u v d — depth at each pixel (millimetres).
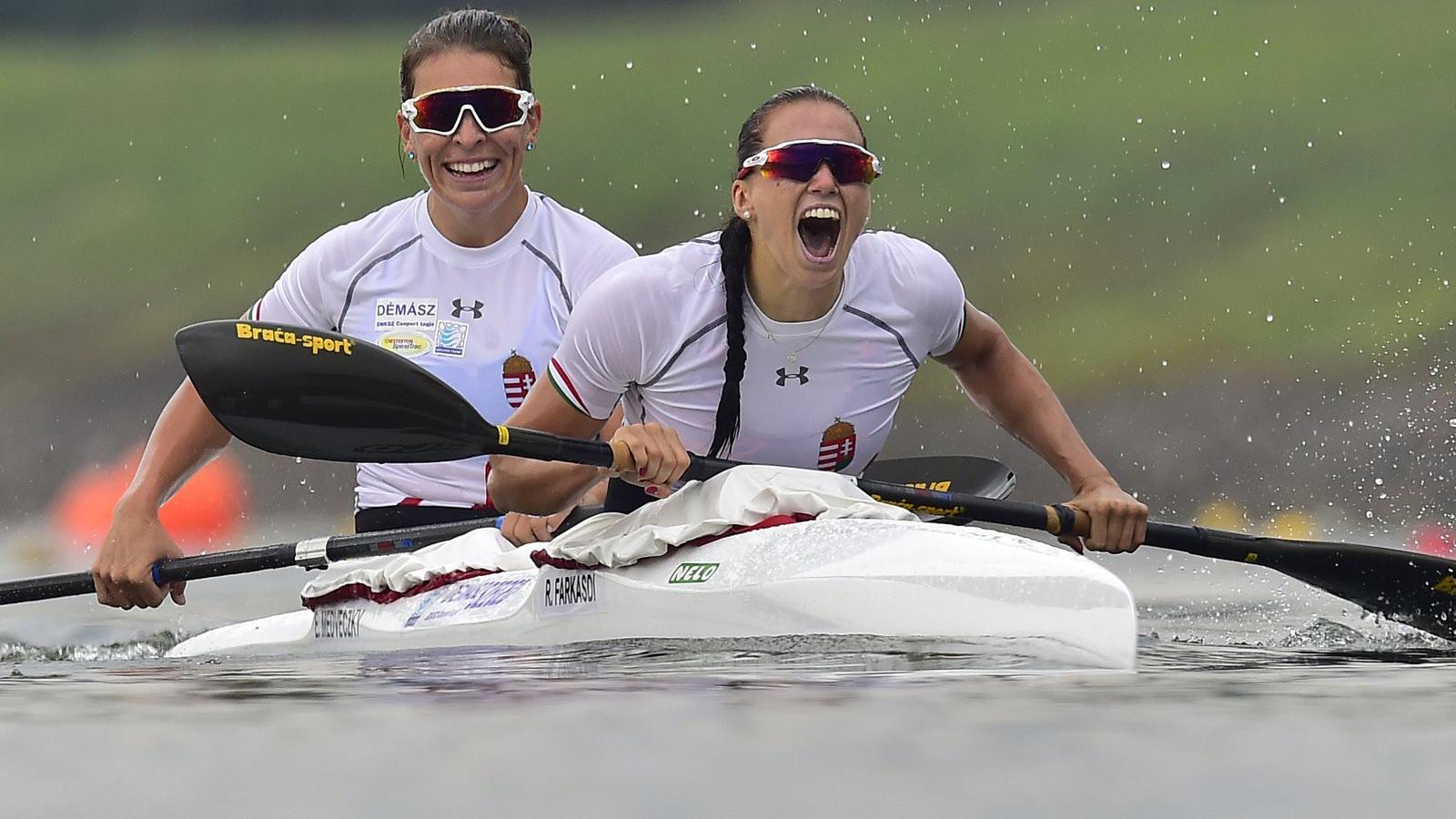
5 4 108875
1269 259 70438
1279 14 88188
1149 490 57719
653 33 95750
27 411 74250
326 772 10445
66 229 89812
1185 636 18938
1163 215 75250
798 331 17500
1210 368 64062
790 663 14727
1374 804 9375
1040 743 10984
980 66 87125
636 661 15453
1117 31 88000
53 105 101188
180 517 50750
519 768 10422
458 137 21219
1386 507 49750
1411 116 78625
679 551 17000
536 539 20281
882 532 15945
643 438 16641
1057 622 14531
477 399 22203
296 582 34719
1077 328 69375
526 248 22109
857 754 10656
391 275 22266
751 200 17109
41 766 10828
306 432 17484
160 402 75625
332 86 100688
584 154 88125
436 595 19766
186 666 17266
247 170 94562
